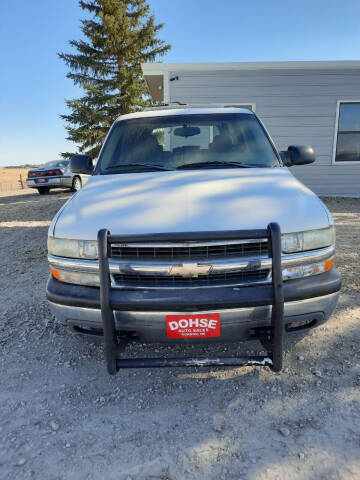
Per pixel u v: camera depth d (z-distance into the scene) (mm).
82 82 19188
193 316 2098
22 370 2680
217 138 3400
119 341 2250
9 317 3533
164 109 4086
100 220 2328
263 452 1896
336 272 2371
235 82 9680
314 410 2174
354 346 2799
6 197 15445
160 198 2484
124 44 19141
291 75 9727
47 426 2139
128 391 2434
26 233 7484
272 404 2246
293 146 3525
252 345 2883
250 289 2088
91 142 19000
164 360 2174
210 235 2000
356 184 10445
